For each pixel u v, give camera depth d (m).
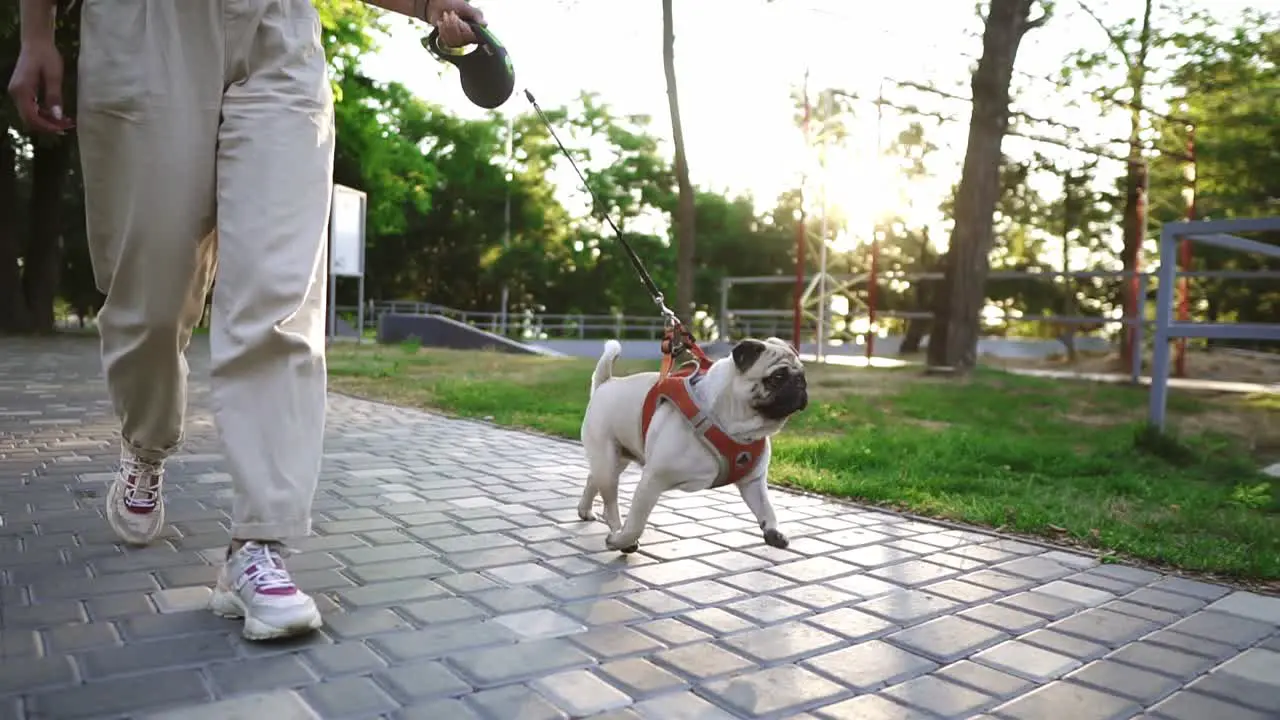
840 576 3.53
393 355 16.67
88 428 6.55
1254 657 2.76
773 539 3.61
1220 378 15.66
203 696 2.20
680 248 14.64
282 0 2.67
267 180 2.58
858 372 13.34
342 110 28.89
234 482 2.58
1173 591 3.44
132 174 2.57
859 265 34.12
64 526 3.78
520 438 7.12
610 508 3.94
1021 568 3.72
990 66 12.77
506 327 33.78
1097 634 2.94
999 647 2.80
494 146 41.59
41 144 17.70
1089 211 25.69
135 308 2.76
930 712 2.30
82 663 2.37
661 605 3.08
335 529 3.99
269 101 2.62
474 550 3.71
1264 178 19.33
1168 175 20.73
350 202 21.86
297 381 2.63
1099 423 8.83
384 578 3.26
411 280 42.53
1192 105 19.12
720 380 3.43
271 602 2.54
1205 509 4.88
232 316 2.54
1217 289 26.92
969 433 7.41
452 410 8.96
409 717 2.13
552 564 3.54
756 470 3.62
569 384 10.95
